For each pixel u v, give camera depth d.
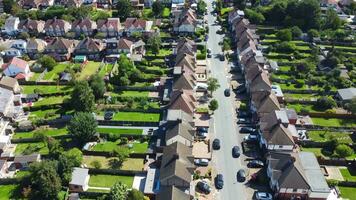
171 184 121.62
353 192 124.81
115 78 177.75
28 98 170.38
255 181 129.00
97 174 132.75
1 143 142.75
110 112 160.62
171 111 147.38
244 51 190.50
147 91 175.50
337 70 180.38
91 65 197.88
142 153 138.62
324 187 118.69
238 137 148.00
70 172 126.69
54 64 195.00
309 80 178.75
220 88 175.25
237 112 160.62
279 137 135.00
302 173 121.38
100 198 121.25
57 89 178.75
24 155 137.75
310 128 151.50
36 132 149.38
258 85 164.12
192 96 160.62
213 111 160.38
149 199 120.12
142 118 158.50
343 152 134.12
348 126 152.62
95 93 167.62
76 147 144.38
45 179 120.25
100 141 146.75
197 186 126.69
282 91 172.88
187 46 193.50
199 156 137.75
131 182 129.12
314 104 165.25
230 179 130.25
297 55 198.25
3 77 174.75
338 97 168.88
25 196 123.00
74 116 148.25
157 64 192.75
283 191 120.12
